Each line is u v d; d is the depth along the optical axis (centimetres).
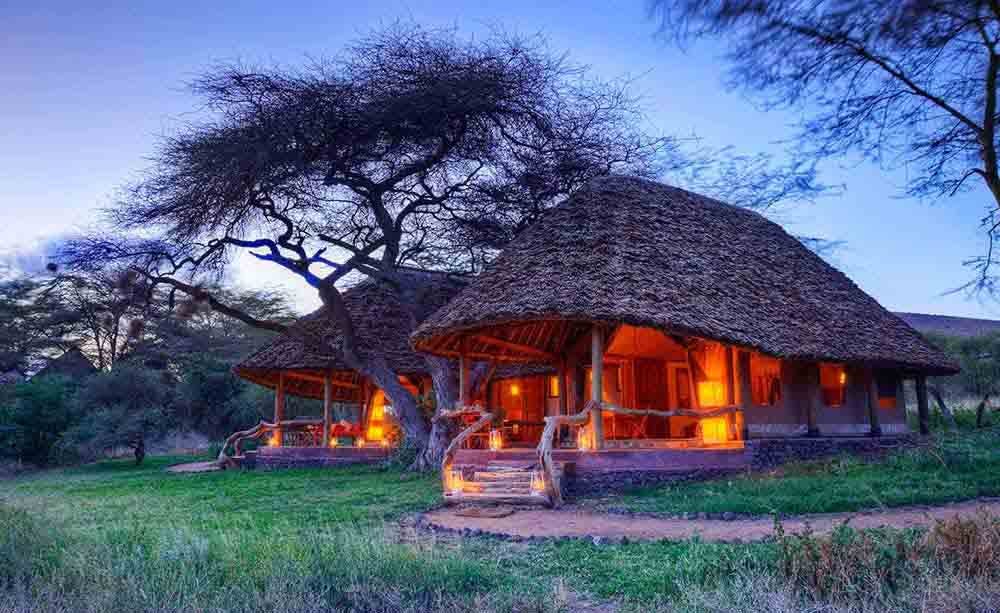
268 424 2580
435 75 2053
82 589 646
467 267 2508
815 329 1802
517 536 980
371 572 691
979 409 2386
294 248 2227
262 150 1945
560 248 1700
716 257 1870
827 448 1788
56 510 1408
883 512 1056
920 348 2088
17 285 4391
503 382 2672
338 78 2052
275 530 1015
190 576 679
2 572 713
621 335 1981
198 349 4331
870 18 665
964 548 628
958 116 743
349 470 2209
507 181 2356
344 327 2238
